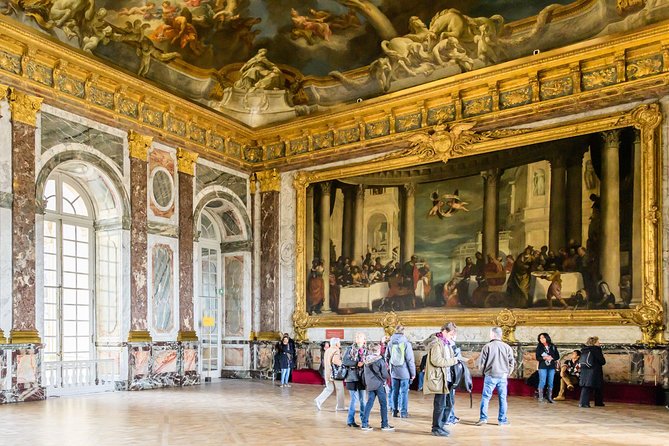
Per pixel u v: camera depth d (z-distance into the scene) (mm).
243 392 15680
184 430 9703
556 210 15867
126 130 16766
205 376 19844
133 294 16422
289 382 18609
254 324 20375
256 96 20172
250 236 20688
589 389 12984
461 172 17453
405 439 8938
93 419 10859
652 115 14570
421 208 18047
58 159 14875
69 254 15977
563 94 15930
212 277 20594
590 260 15258
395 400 11172
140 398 14219
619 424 10469
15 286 13562
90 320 16344
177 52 17578
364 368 9766
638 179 14758
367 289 18656
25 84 14141
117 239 16375
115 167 16375
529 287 16047
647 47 14719
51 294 15367
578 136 15688
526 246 16250
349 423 10086
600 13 15078
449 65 17562
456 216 17453
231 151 20359
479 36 16688
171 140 18062
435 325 17312
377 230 18719
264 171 20766
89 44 15422
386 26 17531
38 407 12523
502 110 16734
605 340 14789
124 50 16328
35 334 13820
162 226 17562
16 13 13750
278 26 18234
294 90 20000
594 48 15102
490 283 16672
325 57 18906
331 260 19406
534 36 16109
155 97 17297
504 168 16797
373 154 18984
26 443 8602
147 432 9508
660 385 13852
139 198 16828
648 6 14406
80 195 16500
